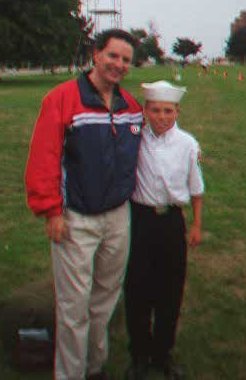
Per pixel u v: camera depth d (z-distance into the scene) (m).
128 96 3.95
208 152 13.95
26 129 17.58
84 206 3.80
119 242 4.00
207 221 8.53
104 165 3.78
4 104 26.11
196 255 7.16
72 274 3.87
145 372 4.46
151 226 4.15
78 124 3.71
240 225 8.45
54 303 4.82
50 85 41.88
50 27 48.53
